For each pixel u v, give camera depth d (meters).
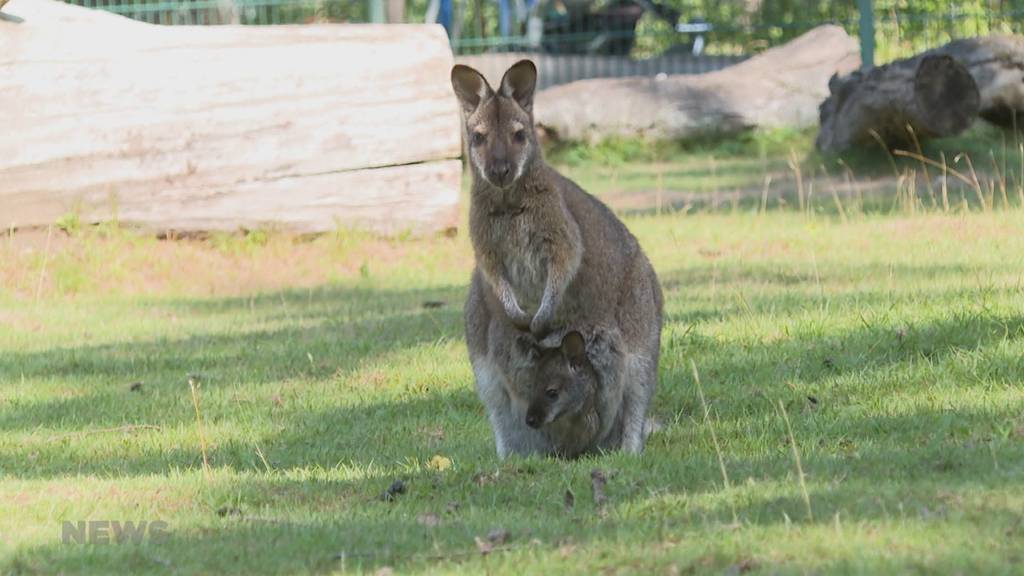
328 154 23.31
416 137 23.69
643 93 35.28
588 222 11.89
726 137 35.06
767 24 37.66
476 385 12.32
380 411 14.06
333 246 23.25
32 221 22.19
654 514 9.09
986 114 29.50
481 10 37.94
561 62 37.59
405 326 18.34
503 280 11.80
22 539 9.38
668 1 39.69
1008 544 7.77
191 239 23.00
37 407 14.74
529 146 11.65
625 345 11.88
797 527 8.33
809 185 28.38
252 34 23.41
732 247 22.81
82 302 20.91
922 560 7.55
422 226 23.89
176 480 11.16
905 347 14.32
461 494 10.28
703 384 14.05
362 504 10.16
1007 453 9.91
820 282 18.98
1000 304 15.48
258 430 13.48
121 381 15.98
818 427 11.80
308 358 16.69
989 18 36.50
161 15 33.97
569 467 10.91
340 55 23.44
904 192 26.33
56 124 22.06
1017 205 24.38
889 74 28.06
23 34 22.20
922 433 11.09
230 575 8.38
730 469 10.29
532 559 8.21
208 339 18.20
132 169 22.50
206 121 22.78
